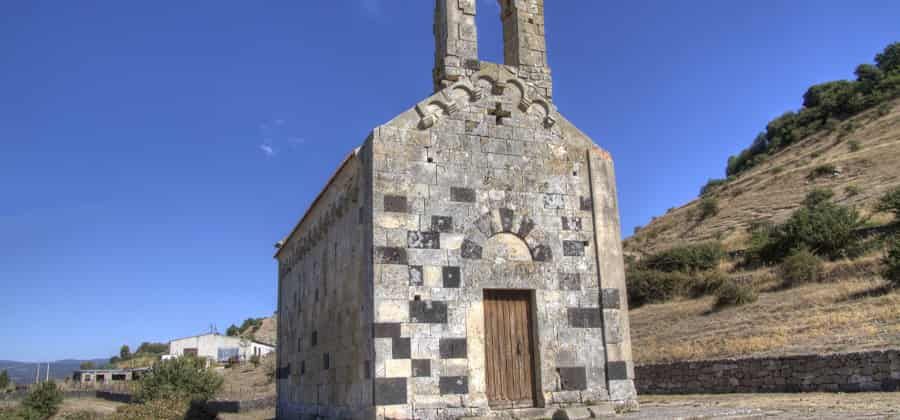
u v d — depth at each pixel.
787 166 93.88
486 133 17.64
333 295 19.59
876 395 20.80
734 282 49.94
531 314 17.14
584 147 18.83
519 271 17.03
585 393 16.84
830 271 43.47
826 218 51.88
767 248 54.28
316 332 21.72
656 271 59.75
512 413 15.64
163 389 48.66
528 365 16.80
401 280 15.73
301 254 25.75
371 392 15.05
